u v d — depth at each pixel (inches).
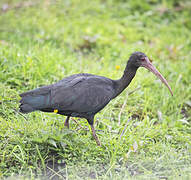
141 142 386.6
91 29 666.2
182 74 560.4
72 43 619.8
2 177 320.5
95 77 374.6
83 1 768.3
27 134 365.4
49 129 368.5
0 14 700.0
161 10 759.1
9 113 408.8
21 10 720.3
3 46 540.7
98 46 624.4
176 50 631.2
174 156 381.1
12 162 339.0
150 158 373.4
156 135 416.5
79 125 400.5
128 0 781.9
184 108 506.3
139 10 761.6
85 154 358.0
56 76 495.5
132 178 340.8
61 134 351.9
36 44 569.9
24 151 346.0
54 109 350.6
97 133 398.0
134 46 598.5
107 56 585.6
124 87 393.1
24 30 642.8
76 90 354.9
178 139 416.5
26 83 469.1
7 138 363.3
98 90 364.8
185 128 447.5
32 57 509.4
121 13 743.7
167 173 353.1
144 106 477.1
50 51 556.4
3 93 430.3
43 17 692.1
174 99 496.7
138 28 701.9
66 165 342.0
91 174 341.4
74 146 364.2
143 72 509.7
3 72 477.1
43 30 642.2
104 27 682.2
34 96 347.6
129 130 409.1
